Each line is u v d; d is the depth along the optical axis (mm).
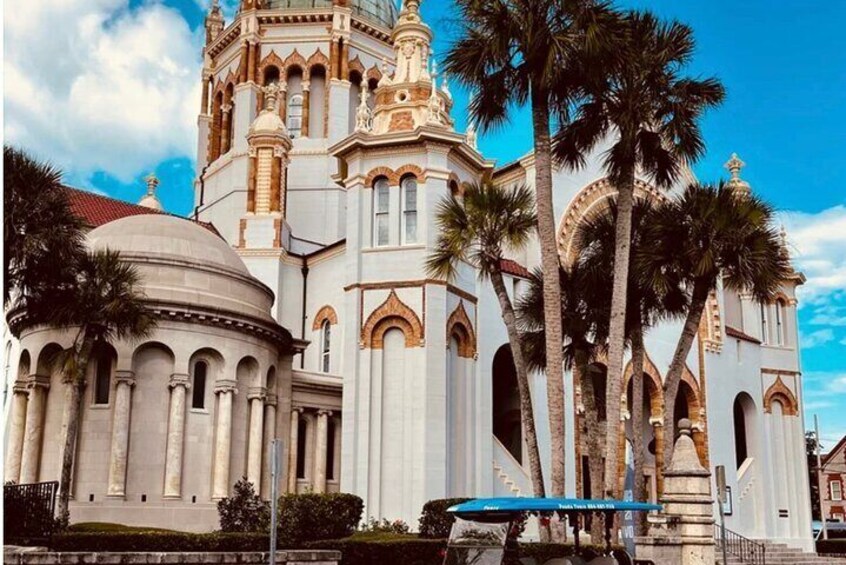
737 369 56719
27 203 27234
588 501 18156
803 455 59781
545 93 27953
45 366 33469
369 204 39625
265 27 58312
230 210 54750
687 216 30344
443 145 39344
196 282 35625
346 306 38688
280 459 17719
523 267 45062
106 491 31938
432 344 37031
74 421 28516
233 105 58625
